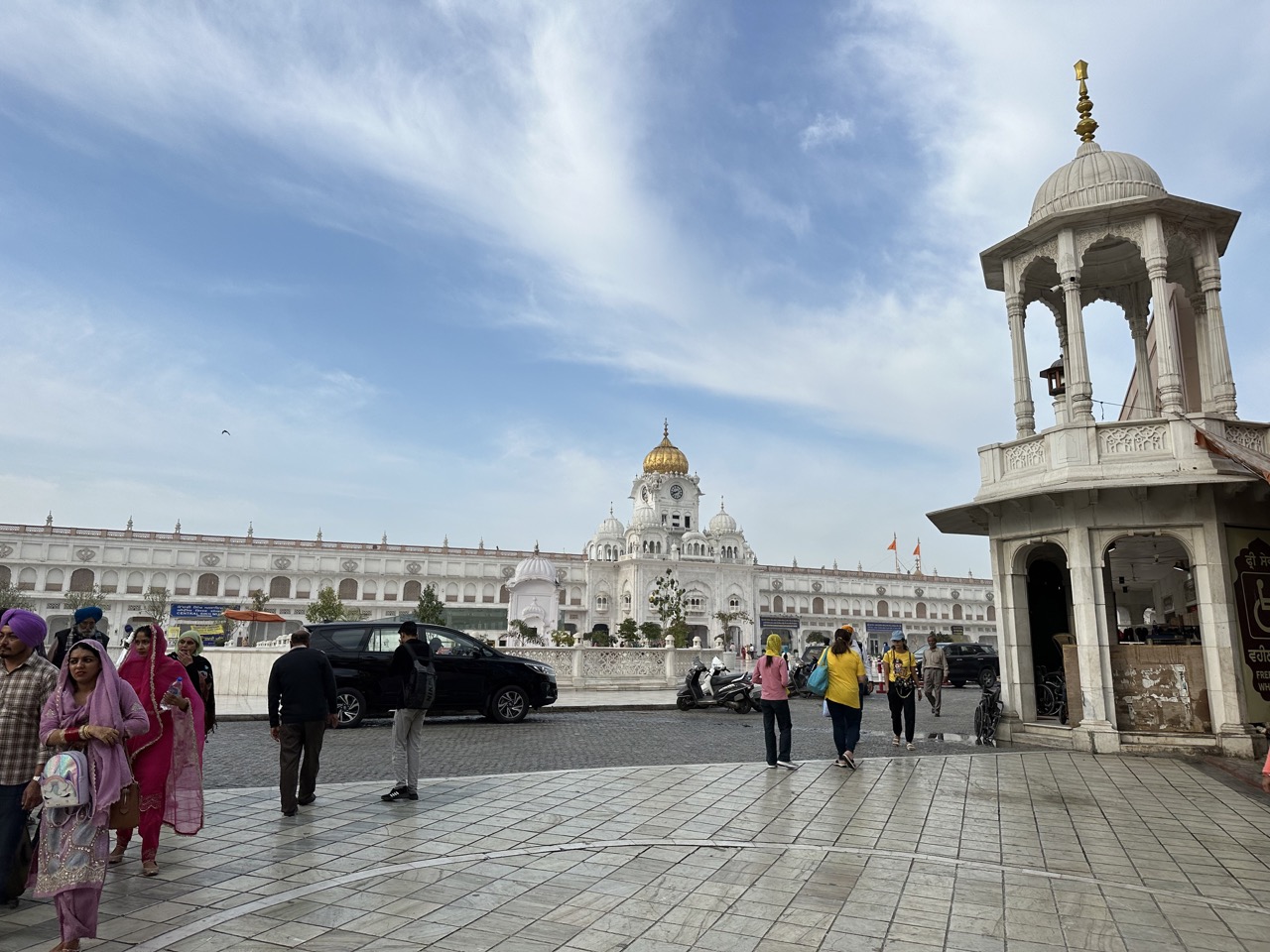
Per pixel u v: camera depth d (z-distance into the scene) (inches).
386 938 206.1
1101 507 545.6
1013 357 626.2
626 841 297.0
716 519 4407.0
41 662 236.7
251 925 214.7
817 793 383.2
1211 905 231.6
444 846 290.8
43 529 3454.7
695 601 4018.2
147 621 283.0
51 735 204.8
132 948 199.2
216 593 3688.5
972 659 1312.7
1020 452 598.2
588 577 4151.1
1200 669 520.7
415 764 369.7
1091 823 327.3
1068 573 661.3
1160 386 550.0
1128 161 602.9
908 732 554.6
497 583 4082.2
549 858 276.2
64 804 189.8
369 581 3937.0
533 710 837.2
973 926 215.2
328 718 357.1
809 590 4471.0
